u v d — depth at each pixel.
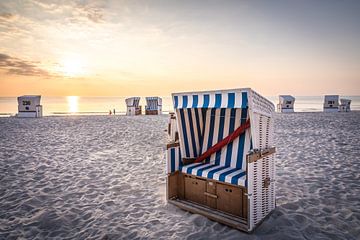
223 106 2.99
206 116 4.07
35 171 5.55
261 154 3.01
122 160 6.52
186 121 3.89
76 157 6.86
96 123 15.45
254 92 2.88
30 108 19.91
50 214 3.54
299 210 3.51
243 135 3.57
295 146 7.96
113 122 16.03
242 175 3.14
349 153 6.88
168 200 3.69
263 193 3.12
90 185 4.68
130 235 2.96
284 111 24.20
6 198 4.10
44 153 7.34
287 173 5.22
